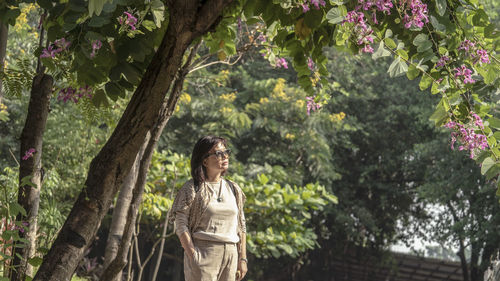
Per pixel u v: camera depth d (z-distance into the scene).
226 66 18.78
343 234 24.03
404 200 23.72
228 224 3.71
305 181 21.69
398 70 3.35
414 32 3.48
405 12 3.17
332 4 3.23
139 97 2.92
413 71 3.46
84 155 11.30
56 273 2.86
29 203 3.83
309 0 3.08
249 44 4.49
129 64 3.18
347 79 21.38
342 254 24.34
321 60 3.72
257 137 20.00
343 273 25.34
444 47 3.64
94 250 17.77
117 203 4.96
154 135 3.85
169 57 2.84
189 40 2.81
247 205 9.38
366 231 24.70
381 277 25.58
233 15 3.98
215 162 3.77
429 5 3.41
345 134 22.30
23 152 3.81
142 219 11.74
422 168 22.31
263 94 19.41
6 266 3.72
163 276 20.91
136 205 3.89
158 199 8.91
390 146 23.45
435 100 21.05
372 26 3.27
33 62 9.05
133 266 19.06
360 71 22.62
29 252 3.84
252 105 18.86
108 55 3.06
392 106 21.89
